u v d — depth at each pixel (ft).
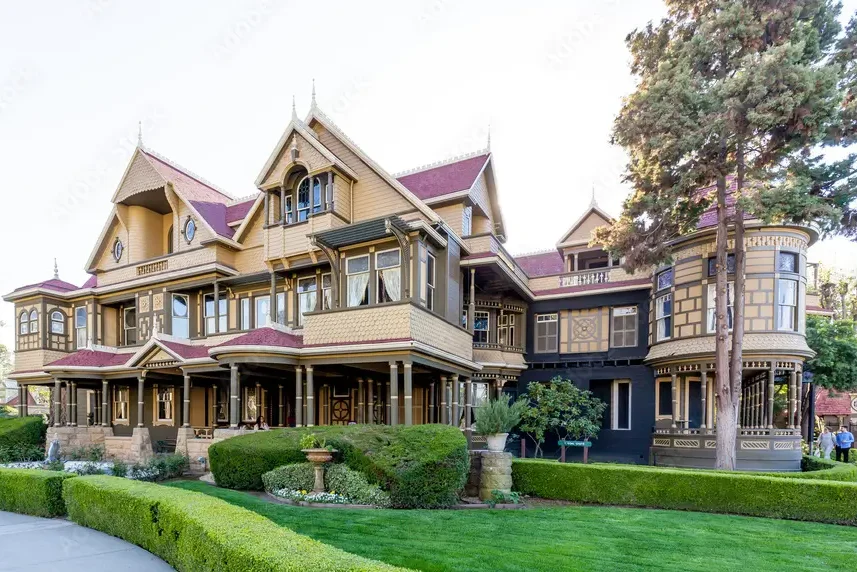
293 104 62.18
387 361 47.85
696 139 42.09
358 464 36.29
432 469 34.91
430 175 69.26
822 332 70.33
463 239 62.85
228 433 50.47
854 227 42.01
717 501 34.94
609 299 72.54
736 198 45.85
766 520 32.22
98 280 81.92
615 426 71.46
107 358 72.18
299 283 64.90
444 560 21.81
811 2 42.22
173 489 27.48
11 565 22.56
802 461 54.13
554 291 76.38
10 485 34.55
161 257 74.02
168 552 22.75
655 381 67.62
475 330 74.49
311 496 34.68
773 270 55.21
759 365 55.21
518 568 21.24
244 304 71.31
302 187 63.31
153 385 76.95
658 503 36.68
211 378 66.69
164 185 72.79
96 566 22.45
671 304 63.10
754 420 63.72
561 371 74.38
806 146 42.39
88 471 45.78
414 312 47.73
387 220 47.57
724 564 22.79
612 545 25.41
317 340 52.16
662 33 48.57
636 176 50.78
